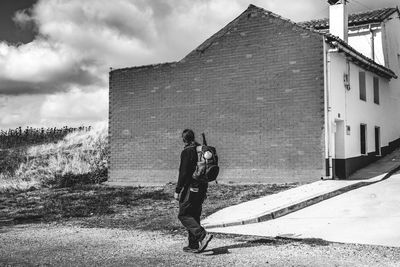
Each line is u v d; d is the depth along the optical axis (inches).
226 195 593.9
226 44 765.3
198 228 287.6
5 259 284.4
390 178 674.8
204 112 778.2
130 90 862.5
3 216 508.1
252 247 307.9
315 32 685.9
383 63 963.3
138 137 847.7
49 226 433.4
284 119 705.0
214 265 257.3
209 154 295.6
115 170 870.4
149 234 371.2
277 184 677.3
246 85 741.9
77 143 1318.9
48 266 263.7
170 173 807.1
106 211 518.3
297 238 335.6
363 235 339.9
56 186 862.5
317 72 682.2
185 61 802.8
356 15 1044.5
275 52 719.7
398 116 1034.1
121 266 260.1
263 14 733.9
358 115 788.0
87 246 323.0
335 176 694.5
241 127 741.9
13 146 1547.7
